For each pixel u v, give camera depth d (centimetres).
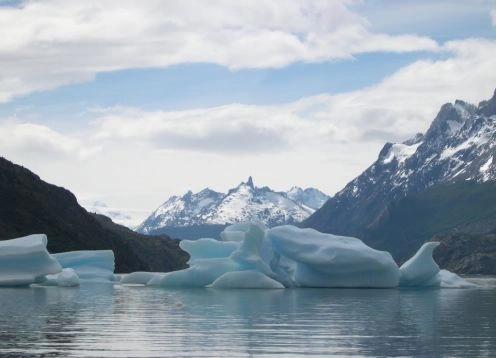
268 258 7106
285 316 3928
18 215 10769
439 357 2594
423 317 3956
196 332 3203
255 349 2741
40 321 3600
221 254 7400
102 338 2992
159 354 2616
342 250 6681
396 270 6906
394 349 2767
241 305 4641
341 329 3353
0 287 6738
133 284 7694
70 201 12512
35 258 6712
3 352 2634
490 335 3169
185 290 6391
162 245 16400
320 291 6350
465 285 7919
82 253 8212
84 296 5494
